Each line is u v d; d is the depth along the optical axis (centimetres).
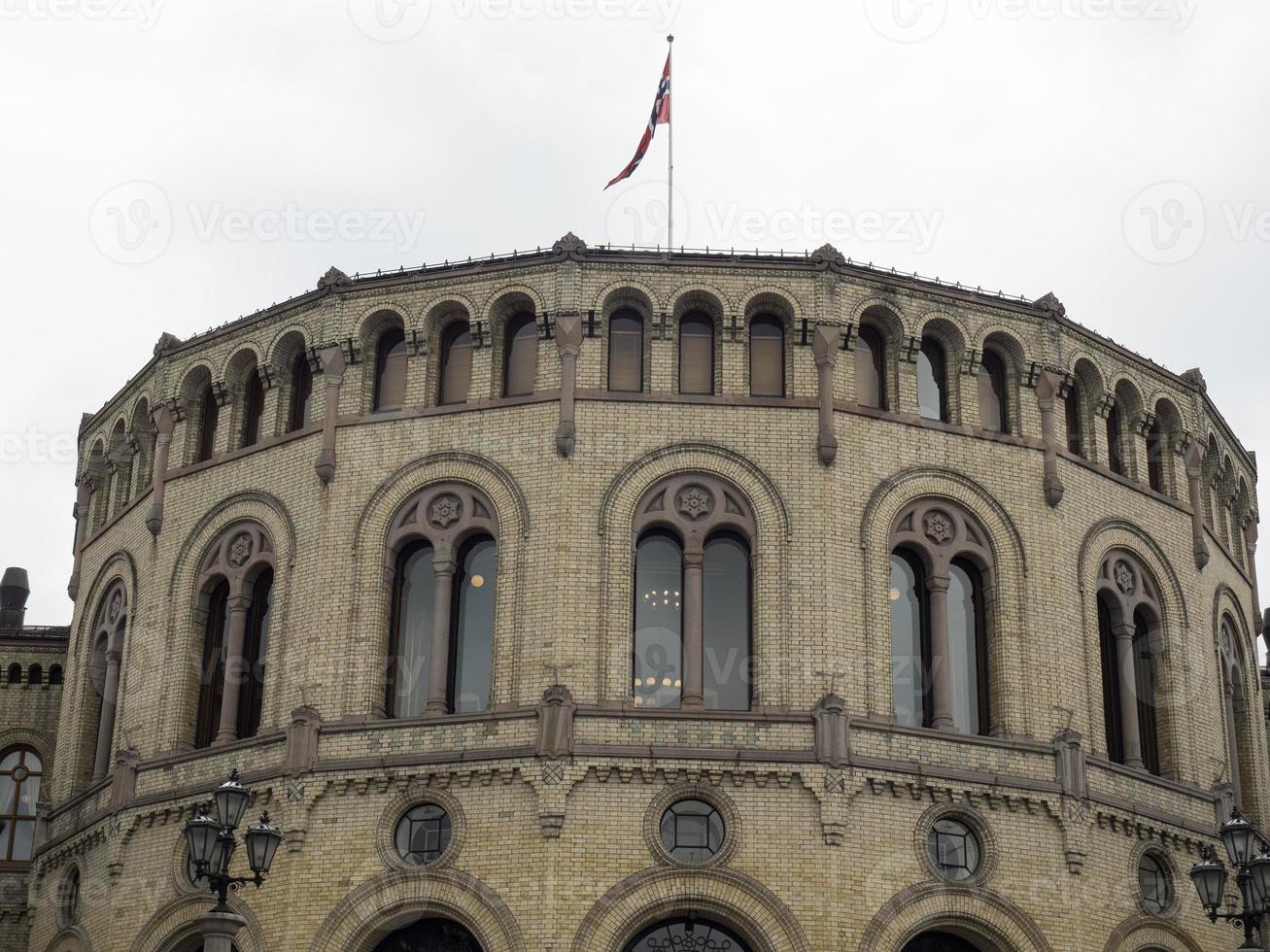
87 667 5266
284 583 4672
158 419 5109
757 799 4209
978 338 4800
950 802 4325
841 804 4203
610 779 4206
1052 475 4769
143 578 5025
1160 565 5019
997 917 4269
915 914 4206
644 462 4512
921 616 4600
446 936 4259
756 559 4456
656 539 4541
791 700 4322
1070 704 4603
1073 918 4347
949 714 4484
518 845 4175
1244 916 3469
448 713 4394
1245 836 3512
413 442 4650
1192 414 5238
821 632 4381
